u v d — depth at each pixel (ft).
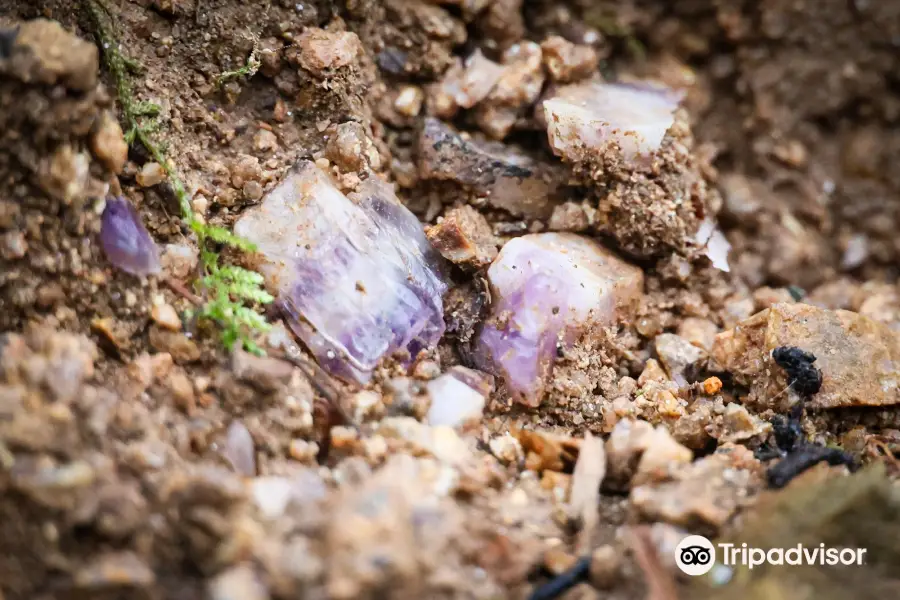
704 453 1.09
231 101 1.12
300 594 0.92
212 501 0.95
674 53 1.32
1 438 0.94
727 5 1.32
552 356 1.09
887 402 1.09
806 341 1.10
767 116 1.32
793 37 1.32
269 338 1.05
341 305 1.06
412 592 0.93
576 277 1.10
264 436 1.02
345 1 1.16
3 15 1.04
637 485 1.02
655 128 1.14
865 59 1.32
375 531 0.93
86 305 1.02
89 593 0.92
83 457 0.95
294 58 1.12
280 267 1.06
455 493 1.01
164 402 1.01
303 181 1.09
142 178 1.06
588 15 1.29
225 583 0.92
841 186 1.32
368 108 1.16
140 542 0.94
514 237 1.15
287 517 0.95
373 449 1.02
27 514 0.93
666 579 0.97
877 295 1.24
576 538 1.01
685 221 1.16
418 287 1.08
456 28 1.20
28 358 0.98
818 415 1.09
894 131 1.33
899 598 0.98
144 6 1.10
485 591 0.96
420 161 1.17
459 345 1.10
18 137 1.00
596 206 1.16
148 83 1.09
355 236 1.07
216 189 1.09
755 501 1.00
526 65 1.20
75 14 1.06
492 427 1.08
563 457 1.05
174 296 1.05
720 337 1.13
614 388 1.11
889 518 1.00
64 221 1.02
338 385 1.05
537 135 1.20
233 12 1.11
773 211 1.28
